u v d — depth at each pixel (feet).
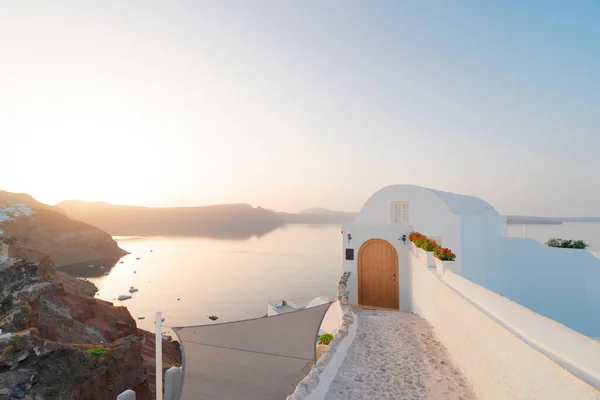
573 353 11.38
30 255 142.10
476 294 21.36
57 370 57.62
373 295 48.96
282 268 418.72
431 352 26.58
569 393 10.69
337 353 24.77
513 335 14.76
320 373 20.44
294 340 37.06
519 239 61.36
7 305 89.45
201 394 30.32
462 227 51.47
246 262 471.62
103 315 126.11
